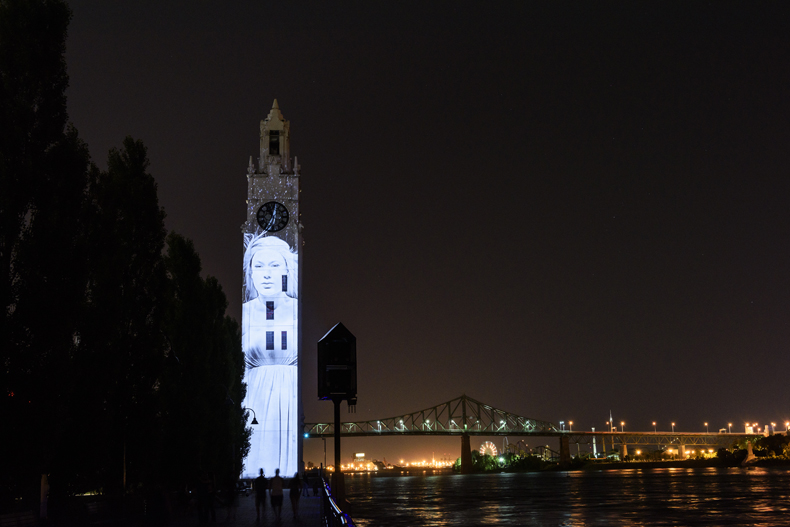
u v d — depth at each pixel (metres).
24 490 29.53
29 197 31.47
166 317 48.03
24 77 32.41
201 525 36.31
